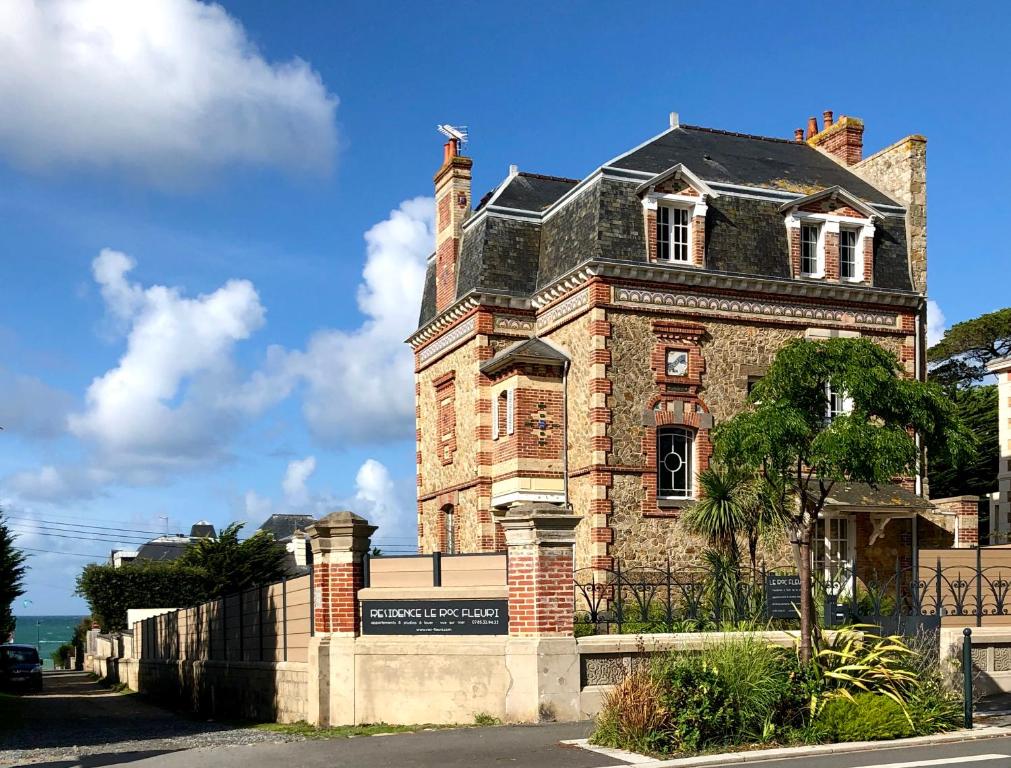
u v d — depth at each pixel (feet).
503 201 102.83
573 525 55.36
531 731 50.65
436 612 57.62
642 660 55.42
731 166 102.42
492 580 57.21
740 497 74.18
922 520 95.45
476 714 55.47
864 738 47.01
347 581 59.88
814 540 91.25
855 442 49.75
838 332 95.14
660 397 89.04
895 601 65.77
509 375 93.04
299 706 65.72
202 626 98.63
